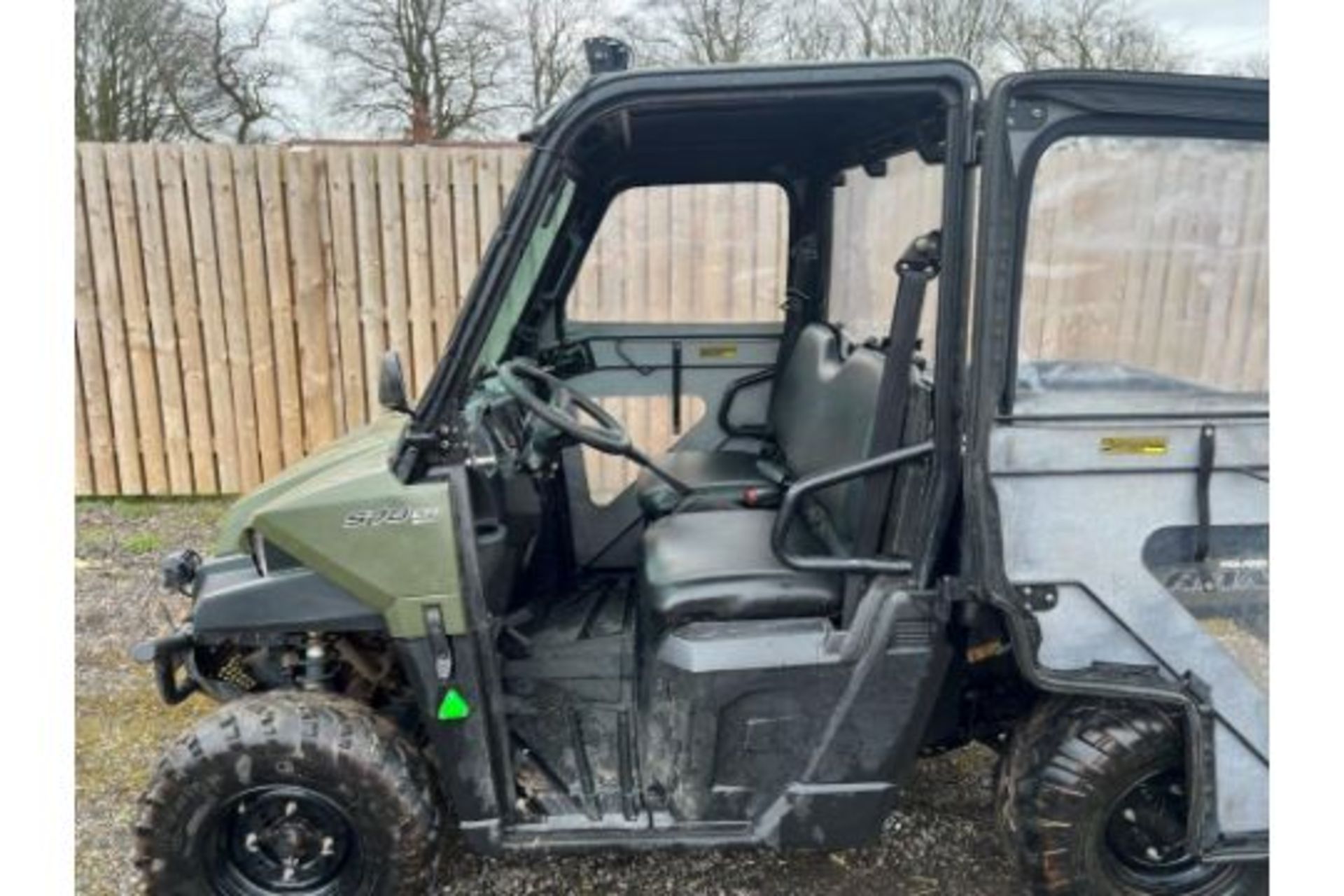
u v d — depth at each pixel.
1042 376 1.78
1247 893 2.06
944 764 2.86
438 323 5.14
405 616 1.92
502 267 1.87
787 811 1.99
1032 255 1.73
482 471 2.08
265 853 2.03
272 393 5.23
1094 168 1.73
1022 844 2.04
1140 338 1.79
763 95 1.76
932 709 1.98
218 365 5.18
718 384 3.30
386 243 5.05
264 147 4.99
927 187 2.09
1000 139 1.68
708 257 3.19
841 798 1.99
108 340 5.11
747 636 1.98
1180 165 1.75
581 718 2.34
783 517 1.95
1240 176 1.76
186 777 1.93
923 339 2.07
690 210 3.14
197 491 5.34
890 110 1.99
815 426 2.62
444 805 2.17
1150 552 1.83
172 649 2.09
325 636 2.13
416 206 5.01
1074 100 1.68
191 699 3.25
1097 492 1.80
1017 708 2.22
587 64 1.96
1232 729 1.86
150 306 5.09
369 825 1.96
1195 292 1.80
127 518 5.09
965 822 2.58
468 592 1.92
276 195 4.97
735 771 2.01
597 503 3.15
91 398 5.19
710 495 2.76
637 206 3.09
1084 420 1.78
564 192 2.37
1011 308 1.74
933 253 1.86
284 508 1.93
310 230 5.02
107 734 3.04
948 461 1.85
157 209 4.97
